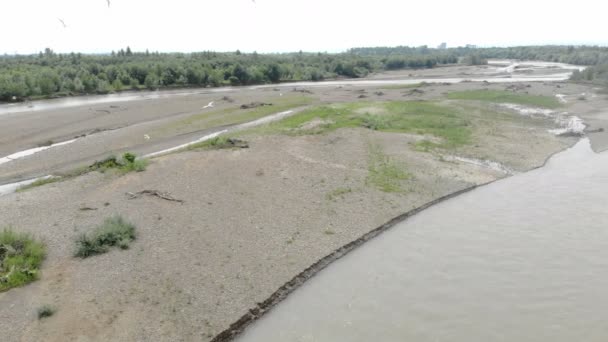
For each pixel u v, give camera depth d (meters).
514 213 27.25
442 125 48.75
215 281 19.45
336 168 33.84
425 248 23.20
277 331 17.03
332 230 24.75
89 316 16.91
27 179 34.84
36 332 16.03
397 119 51.19
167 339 16.05
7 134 48.41
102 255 20.91
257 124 51.53
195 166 32.94
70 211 25.45
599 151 40.72
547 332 16.52
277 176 31.55
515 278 20.06
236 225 24.44
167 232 23.25
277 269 20.73
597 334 16.33
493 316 17.50
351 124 46.81
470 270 20.86
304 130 44.47
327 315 17.89
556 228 24.94
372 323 17.27
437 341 16.16
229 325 16.94
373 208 27.69
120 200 26.91
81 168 34.53
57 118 56.41
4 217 24.80
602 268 20.67
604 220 25.69
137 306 17.58
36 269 19.41
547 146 42.28
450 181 32.75
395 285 19.86
